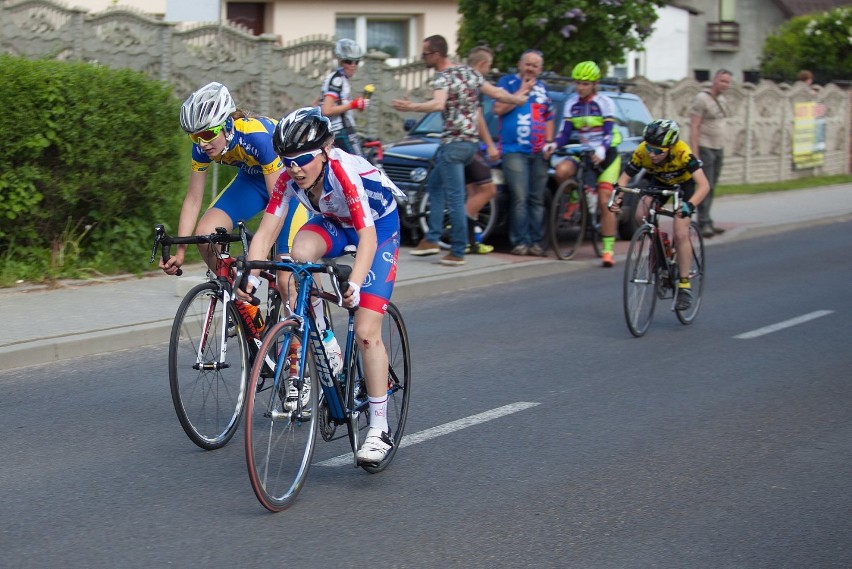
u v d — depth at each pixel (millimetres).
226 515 4680
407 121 13570
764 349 8188
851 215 17500
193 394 5465
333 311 8703
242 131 5742
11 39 19453
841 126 24906
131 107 9648
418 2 22969
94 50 18141
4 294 8781
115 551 4258
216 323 5539
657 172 8672
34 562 4141
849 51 32531
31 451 5504
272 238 5141
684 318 9031
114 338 7648
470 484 5137
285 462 4789
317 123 4680
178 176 10312
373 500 4902
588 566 4180
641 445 5773
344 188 4770
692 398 6754
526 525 4605
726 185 21031
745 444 5805
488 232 11945
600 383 7105
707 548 4379
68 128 9109
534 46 15258
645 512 4773
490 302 9914
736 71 43406
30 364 7195
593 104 11523
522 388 6945
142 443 5688
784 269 12141
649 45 36938
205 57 16953
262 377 4750
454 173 10688
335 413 5133
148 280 9578
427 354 7832
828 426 6164
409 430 6016
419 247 11344
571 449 5695
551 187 12227
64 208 9539
